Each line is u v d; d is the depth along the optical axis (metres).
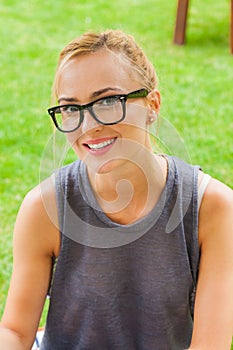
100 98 1.26
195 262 1.37
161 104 1.44
